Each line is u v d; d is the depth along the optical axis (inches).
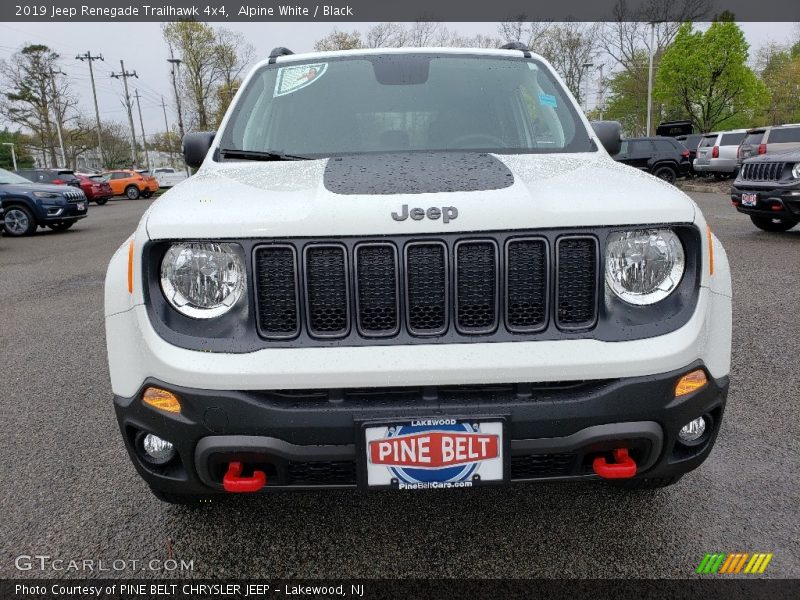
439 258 72.2
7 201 557.0
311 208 72.9
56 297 281.9
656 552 87.8
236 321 73.2
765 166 356.8
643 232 73.7
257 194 80.0
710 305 76.1
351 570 86.3
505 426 71.1
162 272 74.4
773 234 381.7
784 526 92.6
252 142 112.7
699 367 74.0
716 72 1346.0
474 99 117.8
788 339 178.5
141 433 78.6
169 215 74.9
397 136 111.8
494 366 70.4
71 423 137.0
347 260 71.6
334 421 71.2
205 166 105.8
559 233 72.3
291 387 70.7
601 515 97.3
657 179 87.8
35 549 91.9
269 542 92.9
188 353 72.1
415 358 70.7
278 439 71.9
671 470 78.2
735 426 125.3
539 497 103.1
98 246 472.7
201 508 101.3
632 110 1977.1
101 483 110.5
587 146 108.7
